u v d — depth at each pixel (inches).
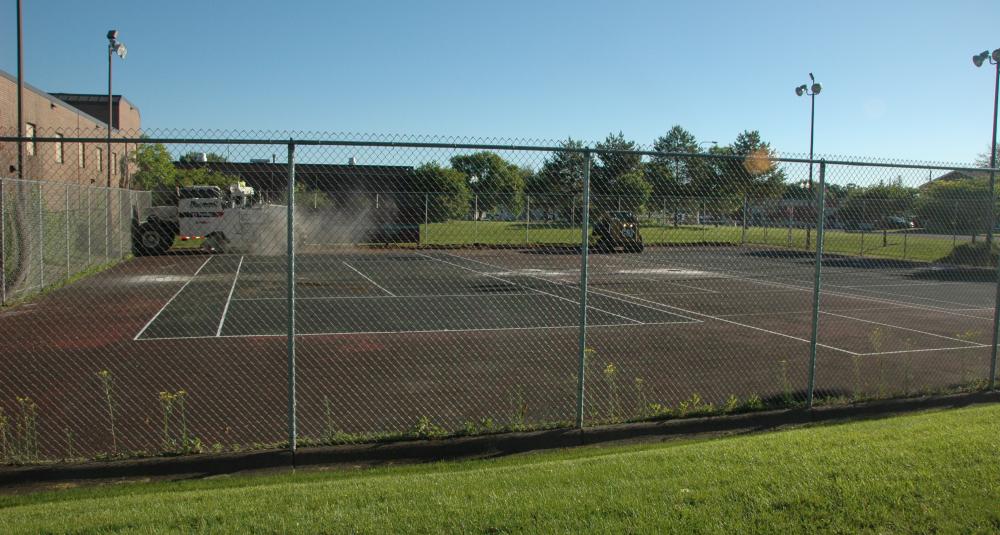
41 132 1061.8
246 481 217.9
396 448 247.0
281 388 331.3
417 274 928.3
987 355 423.8
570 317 566.9
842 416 298.2
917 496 178.4
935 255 1031.0
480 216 295.3
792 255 1075.9
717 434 274.4
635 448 252.2
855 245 1083.3
